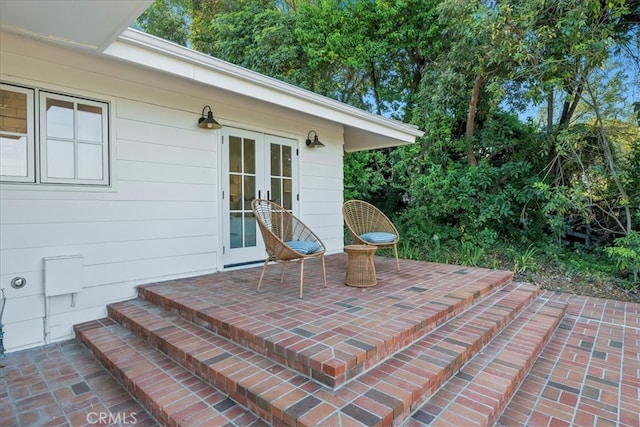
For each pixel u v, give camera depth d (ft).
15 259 8.39
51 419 5.65
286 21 28.60
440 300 9.32
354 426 4.56
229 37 31.37
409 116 26.78
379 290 10.35
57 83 9.08
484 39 17.95
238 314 8.02
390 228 13.80
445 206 21.09
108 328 8.97
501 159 22.40
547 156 19.85
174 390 5.99
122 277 10.29
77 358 7.89
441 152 22.65
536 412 6.03
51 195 8.95
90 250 9.62
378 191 27.78
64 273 8.91
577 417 5.91
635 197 16.38
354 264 10.73
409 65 27.02
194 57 9.87
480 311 9.64
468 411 5.41
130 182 10.45
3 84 8.30
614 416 5.95
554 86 17.16
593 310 12.20
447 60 20.97
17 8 6.56
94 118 9.77
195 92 12.09
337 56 25.96
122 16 6.88
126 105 10.37
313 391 5.40
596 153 17.39
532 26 16.16
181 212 11.74
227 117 13.15
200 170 12.26
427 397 5.71
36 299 8.68
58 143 9.12
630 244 15.20
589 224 18.90
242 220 13.74
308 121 16.52
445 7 18.99
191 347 7.02
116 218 10.14
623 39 16.81
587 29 15.55
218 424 5.09
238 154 13.57
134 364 6.97
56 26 7.27
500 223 20.76
